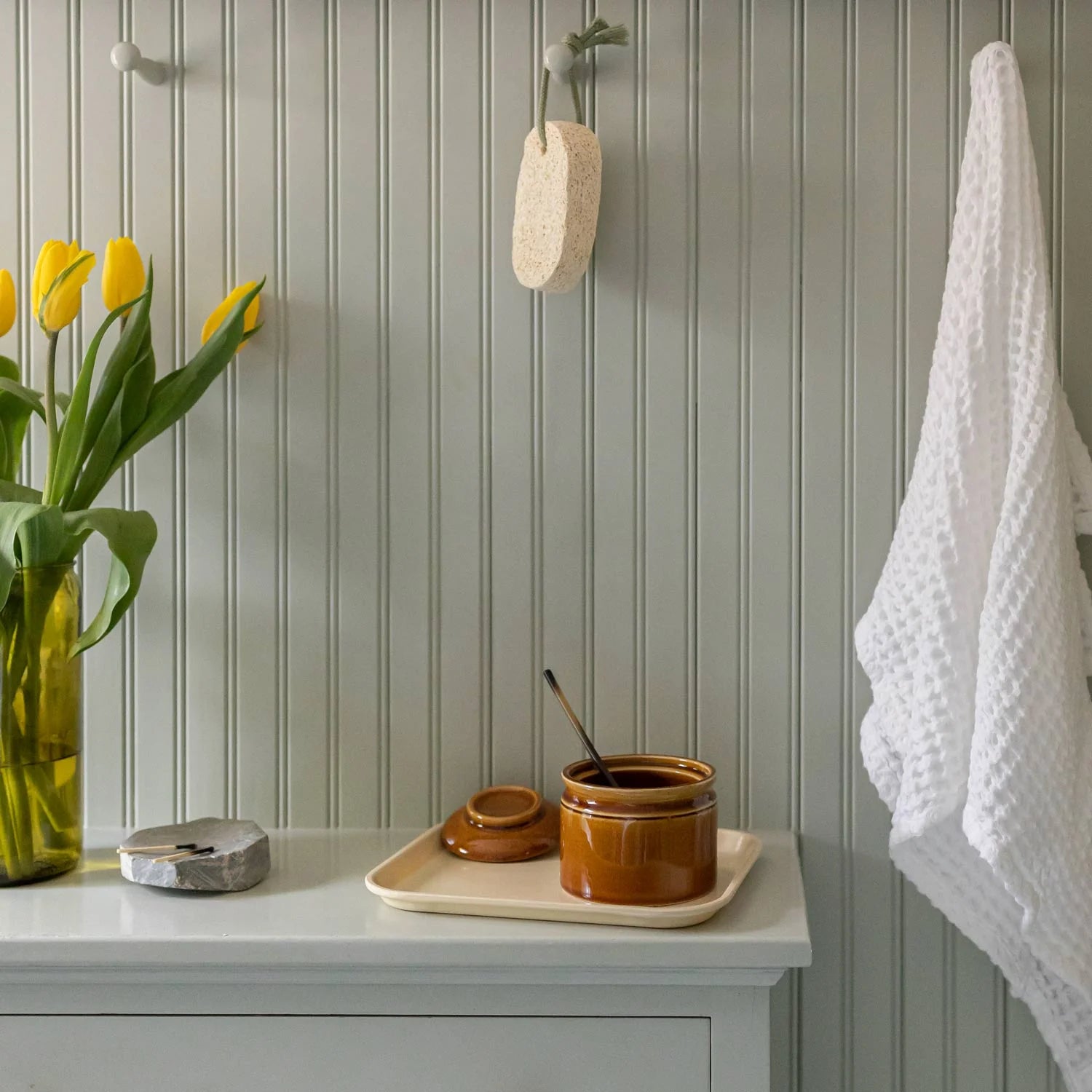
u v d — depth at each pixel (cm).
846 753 93
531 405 95
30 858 82
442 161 94
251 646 96
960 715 81
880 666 85
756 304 93
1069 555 81
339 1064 73
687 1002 73
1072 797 78
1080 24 90
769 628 94
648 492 94
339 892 81
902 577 84
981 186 84
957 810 85
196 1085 73
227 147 95
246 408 96
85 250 96
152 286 89
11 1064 74
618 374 94
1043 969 86
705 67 93
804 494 93
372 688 96
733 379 93
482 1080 73
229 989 73
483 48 94
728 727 94
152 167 96
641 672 94
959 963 93
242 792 96
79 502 86
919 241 92
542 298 94
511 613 95
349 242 95
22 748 82
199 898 80
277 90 95
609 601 94
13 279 96
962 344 82
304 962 71
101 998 74
